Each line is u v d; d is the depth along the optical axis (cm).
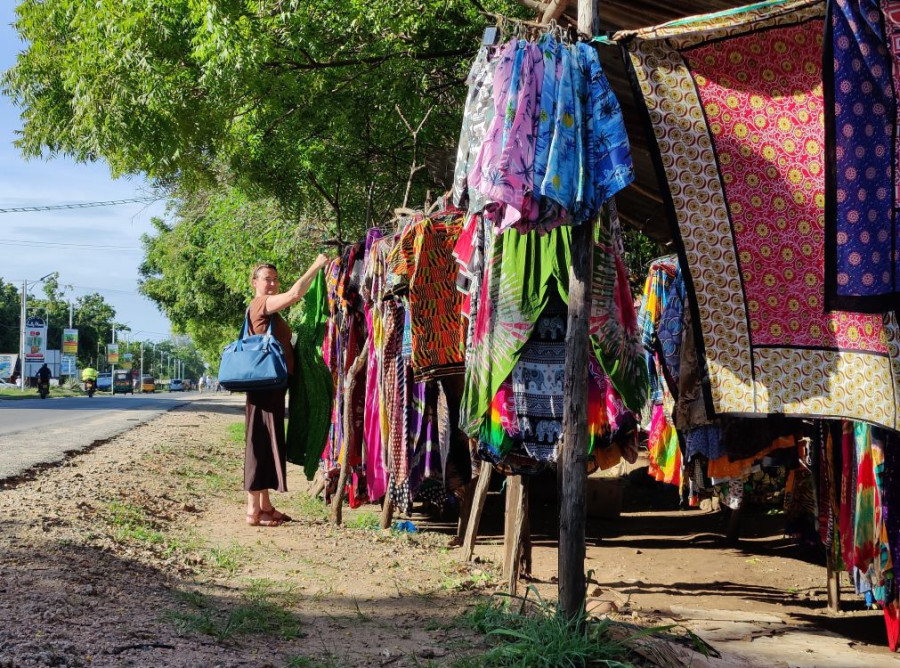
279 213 1519
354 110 1005
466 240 425
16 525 509
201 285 2900
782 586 510
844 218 298
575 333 338
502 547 612
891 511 356
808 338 319
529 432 395
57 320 9219
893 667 339
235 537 601
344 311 728
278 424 658
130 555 479
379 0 839
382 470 655
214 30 813
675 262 544
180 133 978
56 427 1526
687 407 493
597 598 452
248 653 321
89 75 955
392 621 388
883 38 294
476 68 339
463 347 511
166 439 1359
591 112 323
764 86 321
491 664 319
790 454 515
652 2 476
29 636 303
